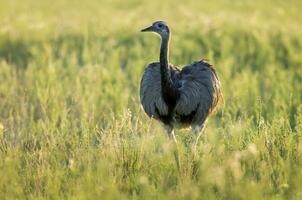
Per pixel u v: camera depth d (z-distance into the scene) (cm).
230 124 1284
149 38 2381
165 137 1264
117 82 1772
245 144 1132
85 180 956
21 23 2642
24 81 1780
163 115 1259
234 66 2056
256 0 3794
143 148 1083
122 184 973
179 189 919
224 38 2336
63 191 953
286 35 2388
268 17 3031
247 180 937
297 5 3628
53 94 1560
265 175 955
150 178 993
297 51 2238
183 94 1243
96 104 1574
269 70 1955
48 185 953
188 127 1292
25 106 1495
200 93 1259
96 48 2150
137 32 2495
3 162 1031
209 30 2469
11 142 1192
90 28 2553
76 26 2570
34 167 1053
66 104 1525
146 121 1330
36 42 2328
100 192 905
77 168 1011
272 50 2177
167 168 1009
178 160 1038
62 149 1110
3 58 2167
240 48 2269
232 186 912
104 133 1147
